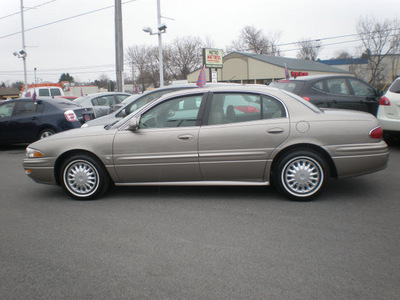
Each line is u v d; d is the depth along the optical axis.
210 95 5.12
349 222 4.20
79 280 3.17
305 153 4.82
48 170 5.42
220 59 37.88
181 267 3.32
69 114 10.26
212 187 5.85
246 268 3.26
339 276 3.06
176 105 5.18
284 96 4.98
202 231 4.11
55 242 3.98
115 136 5.22
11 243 4.00
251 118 4.97
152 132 5.12
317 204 4.84
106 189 5.42
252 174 4.98
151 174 5.19
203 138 4.98
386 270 3.14
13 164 8.70
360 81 8.92
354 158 4.80
